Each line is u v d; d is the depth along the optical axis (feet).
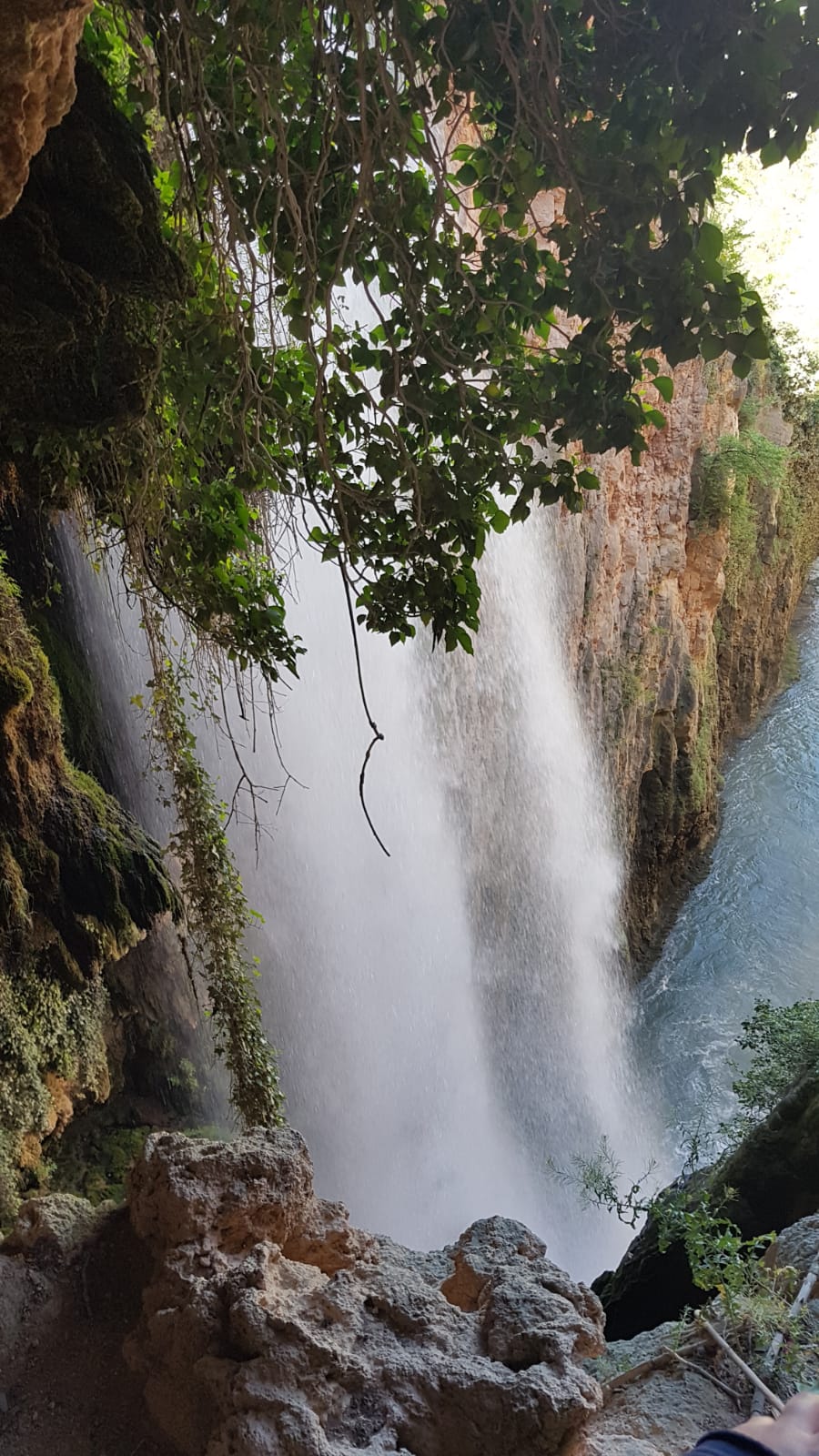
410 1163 46.70
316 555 39.91
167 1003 29.68
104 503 16.22
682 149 8.46
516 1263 9.60
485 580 49.32
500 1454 7.51
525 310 10.38
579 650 57.52
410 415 11.55
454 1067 51.11
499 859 54.24
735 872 72.38
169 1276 8.73
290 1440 7.18
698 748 73.15
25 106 7.37
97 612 29.09
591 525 55.67
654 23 7.98
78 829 25.00
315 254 9.82
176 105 10.41
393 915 47.73
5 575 24.39
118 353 12.10
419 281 10.37
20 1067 23.17
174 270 11.82
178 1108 29.27
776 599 94.94
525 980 56.59
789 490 93.04
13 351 10.84
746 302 8.93
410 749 47.80
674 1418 8.99
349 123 9.61
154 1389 8.44
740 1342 9.73
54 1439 8.51
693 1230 11.32
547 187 9.55
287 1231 9.61
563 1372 7.83
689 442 64.08
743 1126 26.45
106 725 29.35
